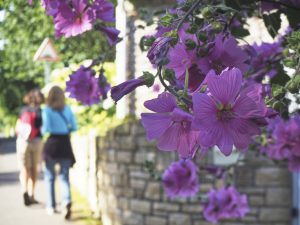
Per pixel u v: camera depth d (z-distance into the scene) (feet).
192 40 4.09
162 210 19.97
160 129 3.71
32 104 29.01
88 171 27.78
